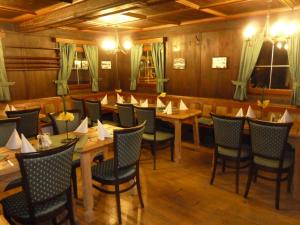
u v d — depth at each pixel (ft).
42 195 5.66
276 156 8.19
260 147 8.46
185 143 15.25
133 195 9.26
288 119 9.82
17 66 16.05
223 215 7.99
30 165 5.31
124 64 21.50
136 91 21.01
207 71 16.49
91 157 7.79
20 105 15.83
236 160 9.31
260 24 13.76
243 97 14.79
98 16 11.53
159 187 9.90
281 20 12.99
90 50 19.90
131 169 8.00
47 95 17.85
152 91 19.93
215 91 16.33
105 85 21.61
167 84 18.86
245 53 14.35
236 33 14.80
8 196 6.46
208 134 15.84
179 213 8.11
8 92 15.51
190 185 10.06
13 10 12.33
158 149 13.33
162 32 18.45
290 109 12.75
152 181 10.44
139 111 11.84
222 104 15.43
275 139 8.02
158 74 18.89
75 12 11.27
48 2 11.03
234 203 8.70
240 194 9.31
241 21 14.47
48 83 17.83
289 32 10.82
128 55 21.02
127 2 9.10
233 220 7.72
